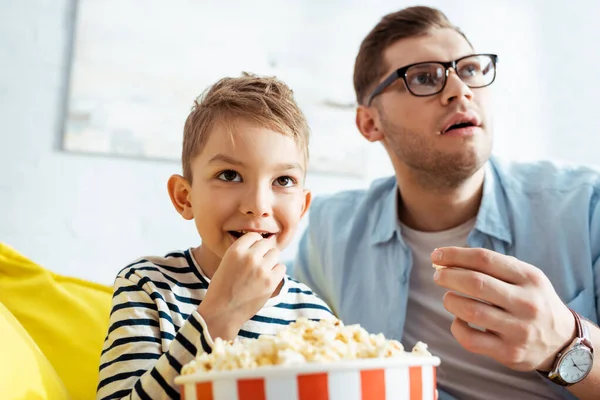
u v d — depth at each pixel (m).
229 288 0.69
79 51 2.04
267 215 0.84
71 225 1.98
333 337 0.57
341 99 2.32
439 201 1.28
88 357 0.99
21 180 1.95
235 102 0.88
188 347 0.64
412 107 1.22
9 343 0.73
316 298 0.99
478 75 1.24
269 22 2.28
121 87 2.07
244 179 0.85
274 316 0.91
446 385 1.20
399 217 1.39
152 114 2.10
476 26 2.55
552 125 2.60
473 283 0.76
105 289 1.13
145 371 0.73
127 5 2.11
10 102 1.97
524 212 1.26
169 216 2.09
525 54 2.61
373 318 1.30
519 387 1.14
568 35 2.69
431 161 1.20
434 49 1.24
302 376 0.49
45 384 0.75
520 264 0.79
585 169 1.29
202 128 0.88
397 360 0.52
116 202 2.04
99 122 2.03
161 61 2.13
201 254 0.94
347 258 1.38
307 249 1.50
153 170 2.09
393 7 2.47
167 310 0.83
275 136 0.86
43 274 1.05
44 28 2.03
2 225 1.91
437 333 1.24
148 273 0.87
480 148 1.18
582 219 1.21
